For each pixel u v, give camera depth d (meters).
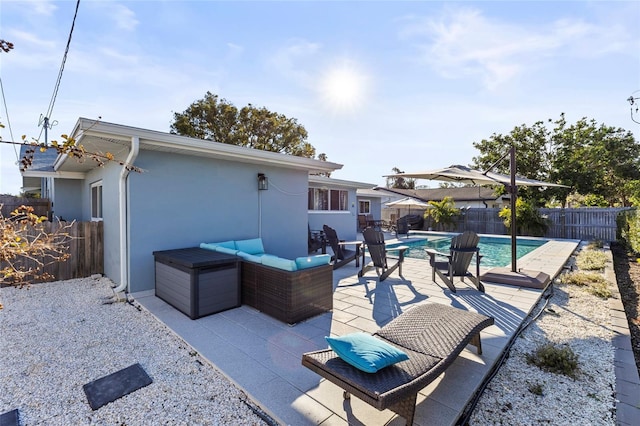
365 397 1.88
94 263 6.61
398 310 4.36
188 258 4.36
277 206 7.37
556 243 11.48
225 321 3.94
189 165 5.70
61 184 9.19
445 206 17.03
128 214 4.96
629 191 19.44
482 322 2.90
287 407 2.29
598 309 4.39
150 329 3.79
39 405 2.39
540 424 2.14
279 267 4.01
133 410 2.32
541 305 4.66
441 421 2.13
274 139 23.41
